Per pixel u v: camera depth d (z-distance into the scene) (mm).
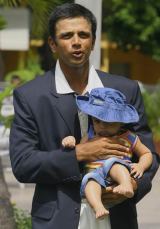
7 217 10406
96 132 6637
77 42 6660
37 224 6637
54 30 6773
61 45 6715
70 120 6695
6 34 29812
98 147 6520
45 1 11352
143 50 39062
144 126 6973
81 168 6629
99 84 6902
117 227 6648
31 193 17578
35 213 6680
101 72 7031
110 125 6570
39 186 6691
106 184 6500
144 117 7004
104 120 6512
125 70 44469
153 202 16734
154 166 6789
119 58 44156
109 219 6648
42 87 6797
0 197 10406
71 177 6512
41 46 32250
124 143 6625
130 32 38438
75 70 6773
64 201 6559
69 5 6754
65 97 6754
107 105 6547
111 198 6531
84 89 6871
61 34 6703
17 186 18547
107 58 41906
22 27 29656
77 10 6730
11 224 10445
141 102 7039
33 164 6531
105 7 39438
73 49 6668
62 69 6832
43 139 6695
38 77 6914
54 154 6535
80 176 6523
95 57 9625
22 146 6652
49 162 6496
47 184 6629
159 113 31734
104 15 39594
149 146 6891
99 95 6602
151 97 32469
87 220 6570
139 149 6730
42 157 6535
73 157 6512
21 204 15703
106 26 39406
